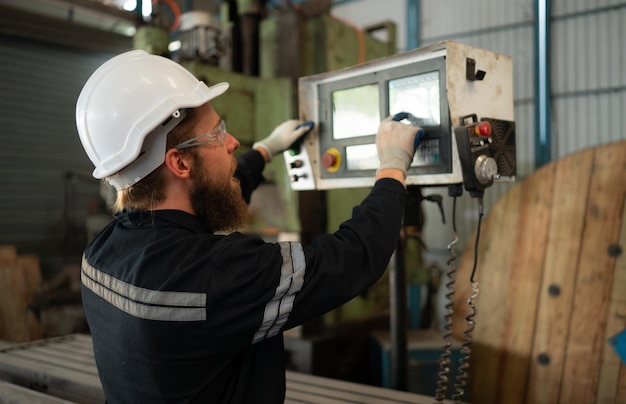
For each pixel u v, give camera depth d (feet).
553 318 7.28
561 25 13.91
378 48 10.16
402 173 3.21
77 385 4.51
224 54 8.68
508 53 14.55
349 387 4.55
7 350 5.63
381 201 2.99
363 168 4.42
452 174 3.77
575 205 7.40
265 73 8.75
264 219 8.50
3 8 13.47
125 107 2.82
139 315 2.51
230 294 2.48
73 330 10.95
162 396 2.55
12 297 11.63
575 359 6.98
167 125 2.77
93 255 3.00
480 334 7.98
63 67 15.60
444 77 3.77
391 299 5.44
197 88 2.97
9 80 14.53
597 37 13.42
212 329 2.48
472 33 15.08
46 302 10.77
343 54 8.99
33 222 15.25
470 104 3.74
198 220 2.89
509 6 14.44
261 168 4.66
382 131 3.43
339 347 8.50
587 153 7.45
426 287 14.07
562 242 7.42
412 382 7.80
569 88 13.87
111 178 2.93
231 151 3.13
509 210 8.05
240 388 2.74
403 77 4.03
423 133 3.48
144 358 2.54
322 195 8.55
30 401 4.53
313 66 8.60
